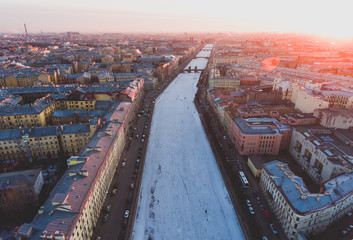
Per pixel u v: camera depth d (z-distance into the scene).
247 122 185.25
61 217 90.00
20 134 160.62
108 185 136.38
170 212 125.44
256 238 106.62
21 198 121.69
